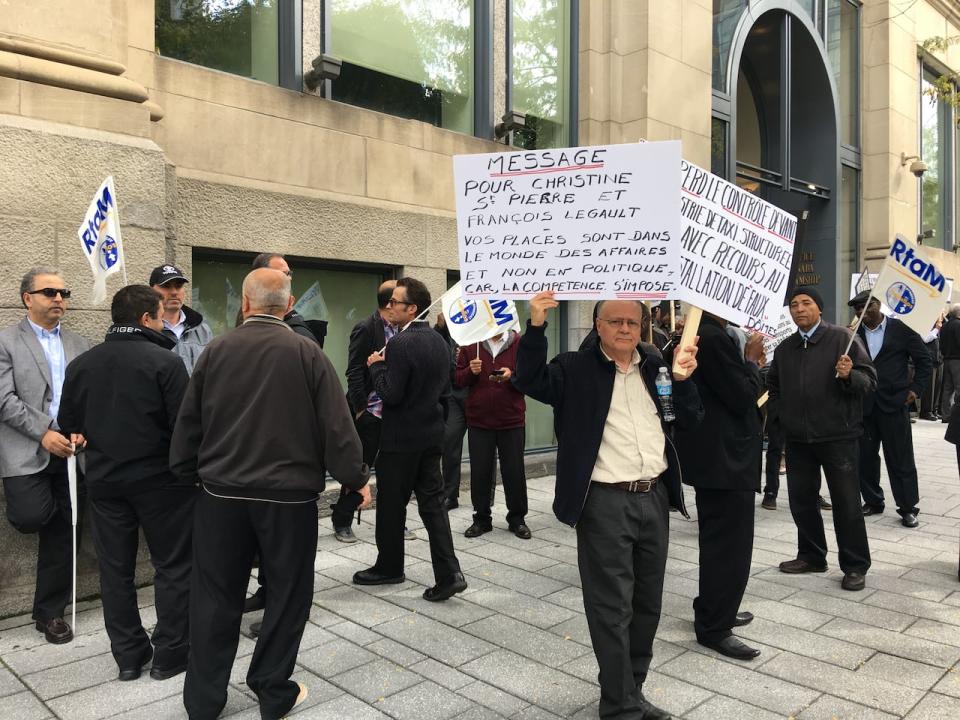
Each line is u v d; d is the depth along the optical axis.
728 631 3.64
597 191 2.93
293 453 2.96
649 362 3.09
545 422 8.64
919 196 14.83
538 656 3.60
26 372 3.86
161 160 4.64
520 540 5.63
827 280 12.96
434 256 7.01
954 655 3.60
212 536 2.93
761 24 11.93
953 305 12.25
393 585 4.61
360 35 6.71
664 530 3.04
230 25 5.89
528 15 8.24
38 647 3.75
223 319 5.93
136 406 3.34
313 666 3.49
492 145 7.66
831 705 3.11
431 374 4.32
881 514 6.49
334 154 6.32
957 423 4.89
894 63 13.81
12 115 4.16
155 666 3.40
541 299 2.97
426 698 3.18
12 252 4.07
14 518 3.79
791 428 4.71
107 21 4.53
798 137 13.12
